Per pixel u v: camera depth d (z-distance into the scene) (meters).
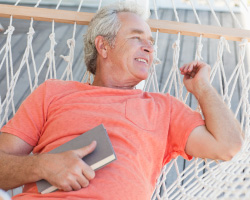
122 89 1.72
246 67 3.28
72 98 1.60
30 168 1.29
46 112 1.59
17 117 1.58
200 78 1.64
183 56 3.45
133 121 1.49
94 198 1.27
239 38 1.98
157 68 3.34
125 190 1.32
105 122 1.48
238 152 1.39
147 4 2.48
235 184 1.18
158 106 1.58
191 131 1.49
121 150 1.41
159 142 1.49
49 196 1.27
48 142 1.49
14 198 1.34
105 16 1.81
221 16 3.92
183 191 1.42
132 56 1.73
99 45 1.79
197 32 2.01
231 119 1.46
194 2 4.04
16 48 3.57
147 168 1.45
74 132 1.46
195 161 1.52
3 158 1.36
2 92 3.18
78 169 1.25
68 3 4.08
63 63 3.38
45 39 3.66
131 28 1.76
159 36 3.71
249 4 3.95
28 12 2.06
